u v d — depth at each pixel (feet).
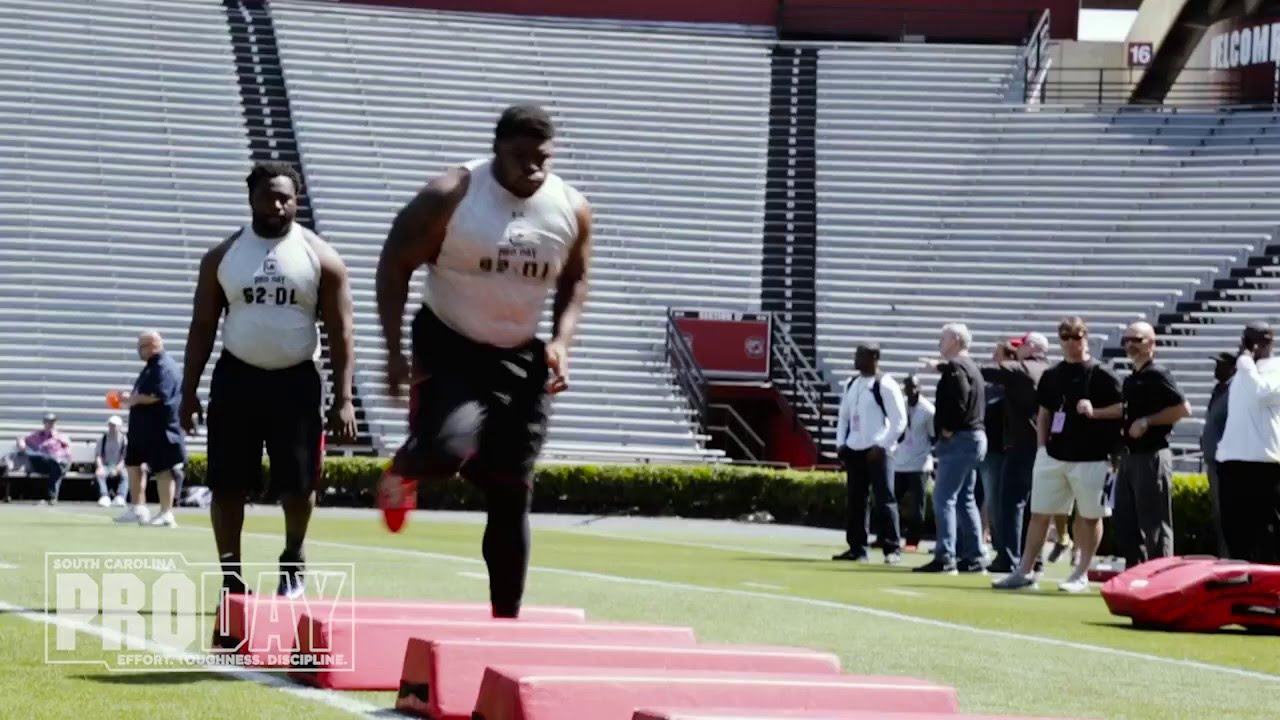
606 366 108.58
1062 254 114.52
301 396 29.14
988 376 54.13
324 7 127.85
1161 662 29.30
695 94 127.24
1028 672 26.50
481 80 125.70
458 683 19.04
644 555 56.54
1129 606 36.52
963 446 53.93
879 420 57.77
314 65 123.44
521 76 126.41
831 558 59.52
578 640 22.12
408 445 21.42
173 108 118.01
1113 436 46.01
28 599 31.48
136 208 111.45
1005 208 118.21
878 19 135.23
